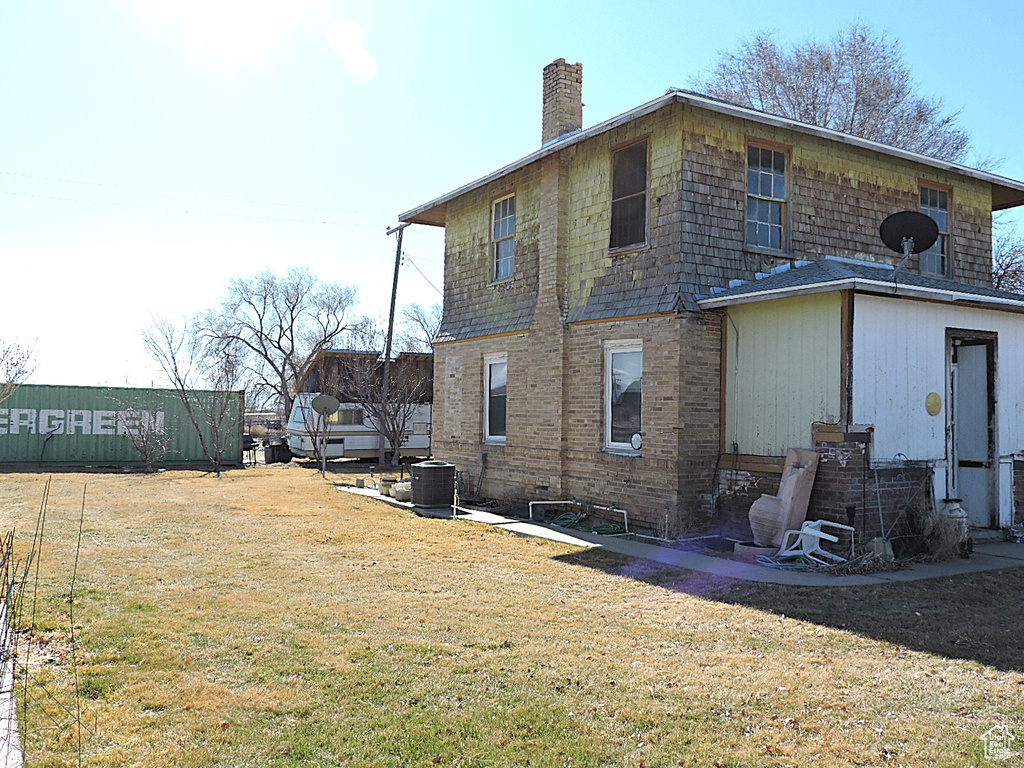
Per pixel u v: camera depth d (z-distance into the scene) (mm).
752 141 12141
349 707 4578
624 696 4820
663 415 11289
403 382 26438
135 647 5551
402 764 3883
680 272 11242
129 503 14328
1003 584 8234
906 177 13844
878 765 3957
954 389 11578
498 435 15414
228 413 26703
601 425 12586
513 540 10734
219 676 5043
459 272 16922
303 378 28891
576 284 13398
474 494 15641
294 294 54438
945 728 4406
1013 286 27547
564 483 13266
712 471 11281
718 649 5844
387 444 27000
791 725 4430
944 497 10328
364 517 12812
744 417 11031
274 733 4203
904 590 7867
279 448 28312
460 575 8352
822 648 5906
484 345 15641
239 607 6742
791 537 9523
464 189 15969
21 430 24469
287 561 8930
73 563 8516
